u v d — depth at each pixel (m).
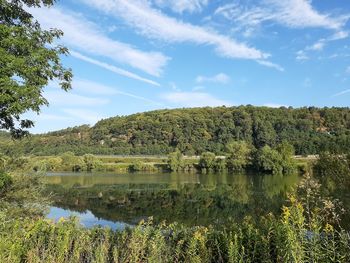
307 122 129.50
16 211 12.40
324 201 5.16
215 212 29.39
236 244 4.38
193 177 74.25
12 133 10.51
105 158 109.25
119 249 5.43
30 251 5.34
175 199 42.19
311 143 89.56
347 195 7.91
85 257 5.53
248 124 132.62
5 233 5.67
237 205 32.91
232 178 69.19
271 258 4.29
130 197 44.38
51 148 121.69
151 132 138.00
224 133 130.88
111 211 32.25
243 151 86.00
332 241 3.93
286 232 3.93
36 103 8.44
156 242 5.09
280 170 73.19
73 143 136.12
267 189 46.50
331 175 9.05
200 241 4.78
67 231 5.62
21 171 13.95
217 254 4.72
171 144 133.50
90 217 28.12
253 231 4.59
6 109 8.49
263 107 152.25
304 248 3.87
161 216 28.75
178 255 4.88
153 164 98.44
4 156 13.96
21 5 9.51
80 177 75.75
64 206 34.62
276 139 123.19
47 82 9.20
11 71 8.28
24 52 8.95
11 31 8.46
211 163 89.06
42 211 14.30
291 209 4.23
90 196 44.91
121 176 78.44
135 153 125.50
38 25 9.78
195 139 131.50
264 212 14.55
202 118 142.38
